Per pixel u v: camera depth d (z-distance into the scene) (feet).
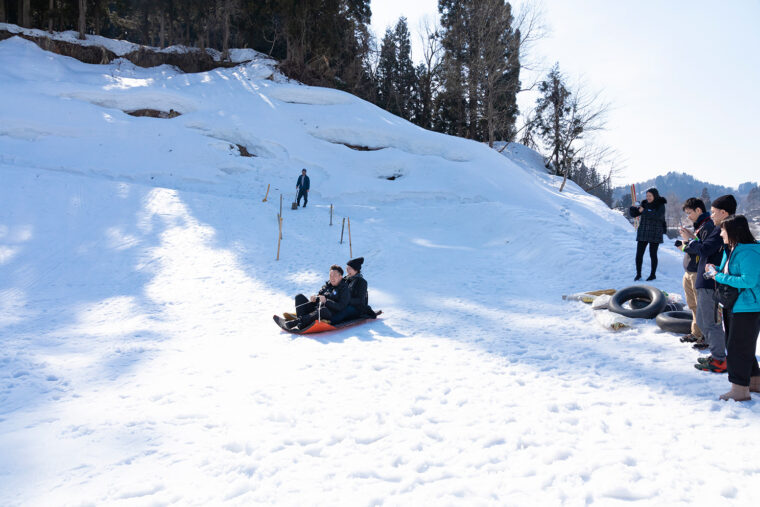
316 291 32.24
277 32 128.26
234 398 14.29
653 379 15.47
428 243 48.37
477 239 50.42
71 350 19.75
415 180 79.00
